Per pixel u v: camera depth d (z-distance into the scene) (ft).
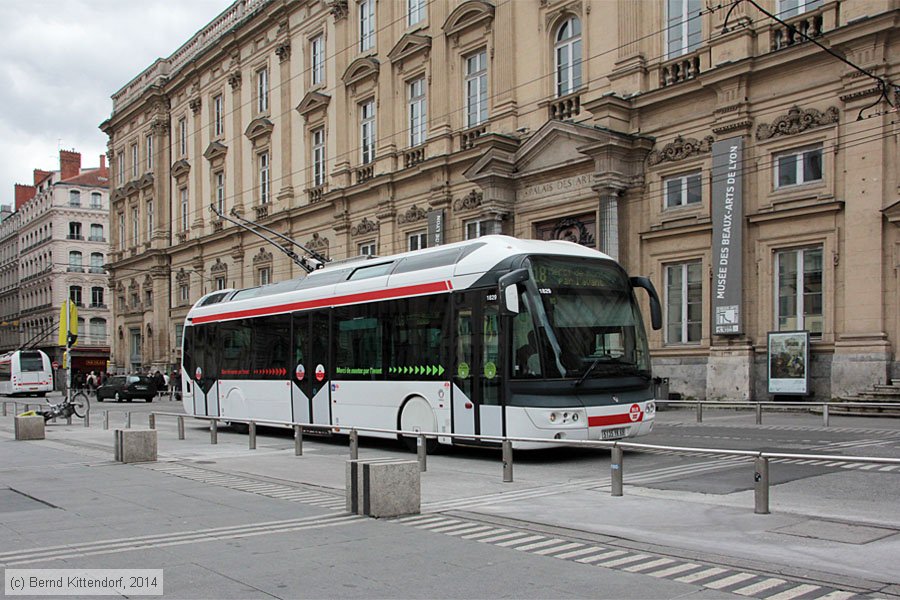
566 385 41.01
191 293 171.01
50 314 286.05
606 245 81.15
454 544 23.82
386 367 50.65
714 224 74.18
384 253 114.42
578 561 21.62
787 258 71.15
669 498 30.81
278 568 21.22
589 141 81.92
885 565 20.51
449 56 104.78
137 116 195.31
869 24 63.52
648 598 18.19
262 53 146.10
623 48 83.46
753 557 21.54
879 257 64.08
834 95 67.26
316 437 61.46
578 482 35.73
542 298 42.09
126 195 200.44
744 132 72.84
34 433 62.39
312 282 59.52
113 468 43.27
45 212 293.02
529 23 94.38
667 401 65.72
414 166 107.24
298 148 136.15
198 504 31.27
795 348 68.54
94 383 198.18
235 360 66.95
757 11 72.84
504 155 91.61
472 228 101.04
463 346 45.44
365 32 121.70
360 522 27.27
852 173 65.82
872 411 62.54
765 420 62.13
